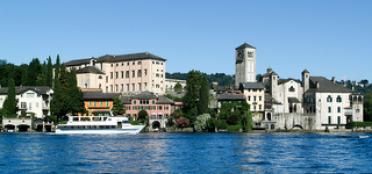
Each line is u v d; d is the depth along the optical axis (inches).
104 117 7263.8
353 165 3085.6
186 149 4274.1
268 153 3882.9
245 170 2849.4
